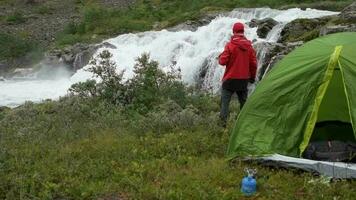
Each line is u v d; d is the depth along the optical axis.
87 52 30.88
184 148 10.52
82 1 50.03
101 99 13.66
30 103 14.95
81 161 9.84
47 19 44.94
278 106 9.73
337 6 32.72
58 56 33.41
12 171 9.51
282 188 8.89
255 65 11.80
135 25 38.50
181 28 33.28
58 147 10.62
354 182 8.97
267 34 24.84
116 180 9.18
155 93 13.57
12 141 11.01
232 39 11.68
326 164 9.19
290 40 21.31
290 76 9.73
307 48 9.95
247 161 9.71
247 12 32.12
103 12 41.50
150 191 8.73
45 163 9.80
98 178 9.30
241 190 8.86
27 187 8.95
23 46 35.72
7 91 25.30
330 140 10.20
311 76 9.58
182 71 21.95
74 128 11.80
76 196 8.73
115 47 29.91
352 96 9.27
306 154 9.72
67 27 40.09
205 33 27.34
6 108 16.33
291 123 9.64
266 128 9.74
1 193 8.86
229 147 9.99
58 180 9.20
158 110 12.77
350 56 9.48
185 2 42.00
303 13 30.06
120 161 9.88
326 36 10.09
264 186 8.92
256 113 9.87
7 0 51.09
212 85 20.50
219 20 29.12
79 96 14.10
